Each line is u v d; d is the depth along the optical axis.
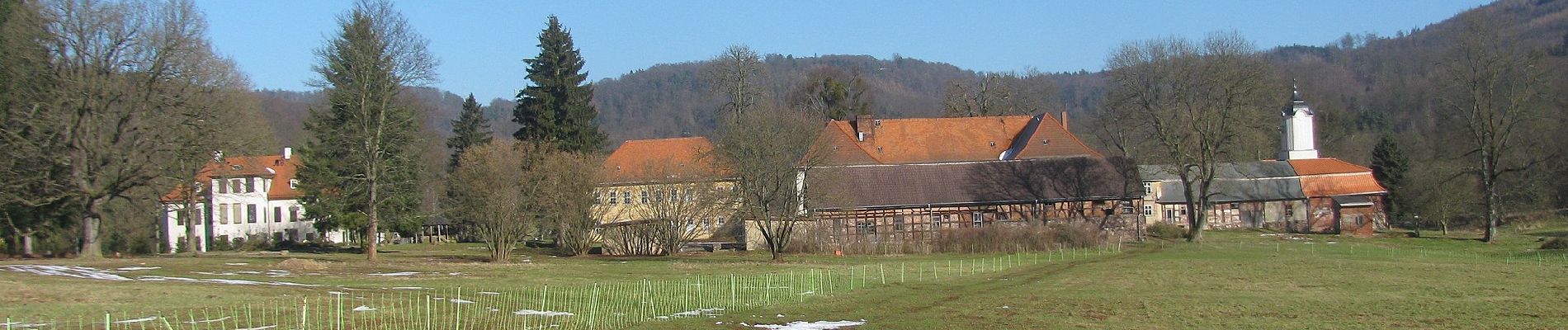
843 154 77.94
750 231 60.75
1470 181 74.00
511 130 155.38
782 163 49.94
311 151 67.75
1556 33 133.00
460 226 74.81
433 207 82.50
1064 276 37.28
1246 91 62.75
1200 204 65.62
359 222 64.50
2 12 41.44
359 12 48.66
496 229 48.28
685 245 61.00
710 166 56.84
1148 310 25.84
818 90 96.75
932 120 88.25
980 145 86.62
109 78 42.38
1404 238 69.81
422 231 81.38
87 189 43.78
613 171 67.75
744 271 39.97
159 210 59.06
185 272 34.78
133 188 47.62
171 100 43.78
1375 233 77.19
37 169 42.75
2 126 41.50
